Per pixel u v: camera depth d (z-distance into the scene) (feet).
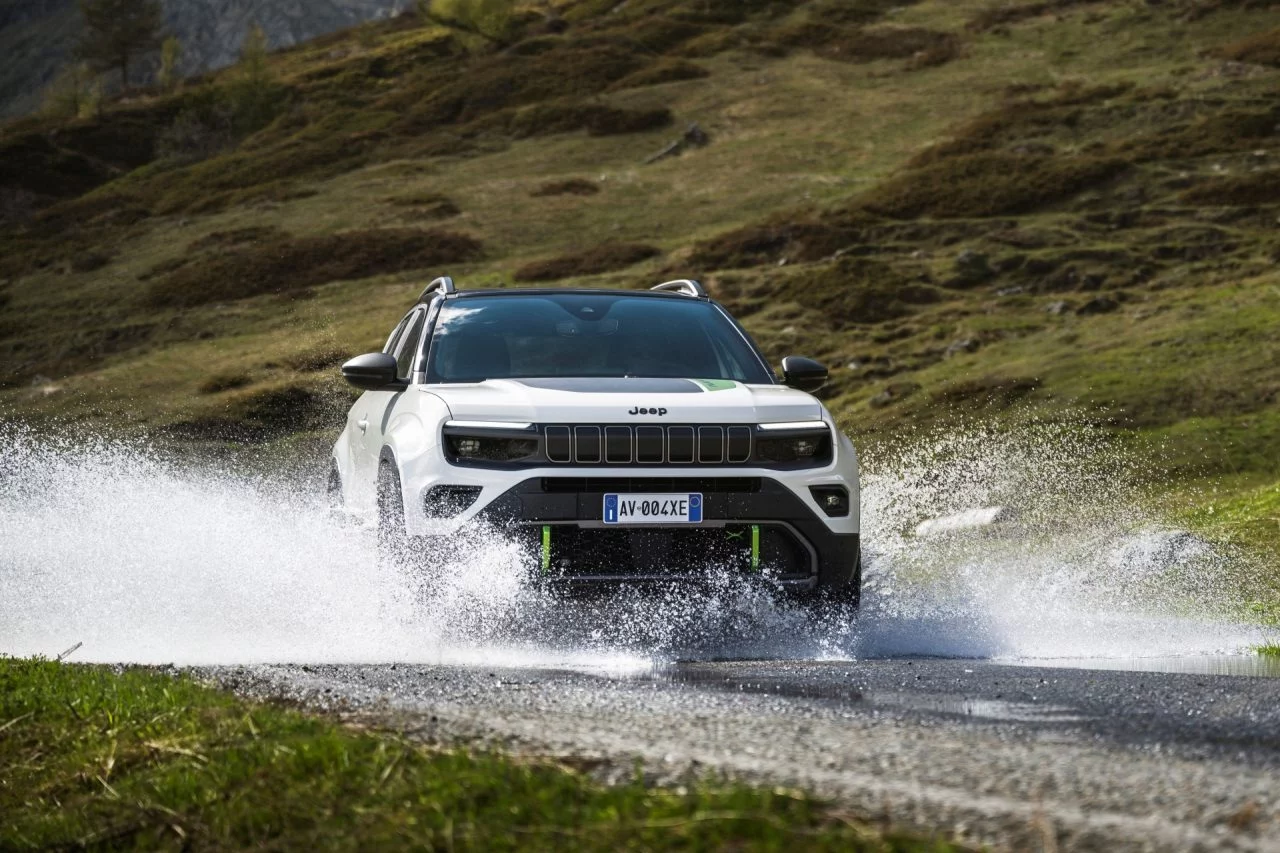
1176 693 32.91
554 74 483.51
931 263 256.93
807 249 275.39
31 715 32.04
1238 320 195.21
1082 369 183.93
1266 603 76.28
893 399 189.88
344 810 21.75
